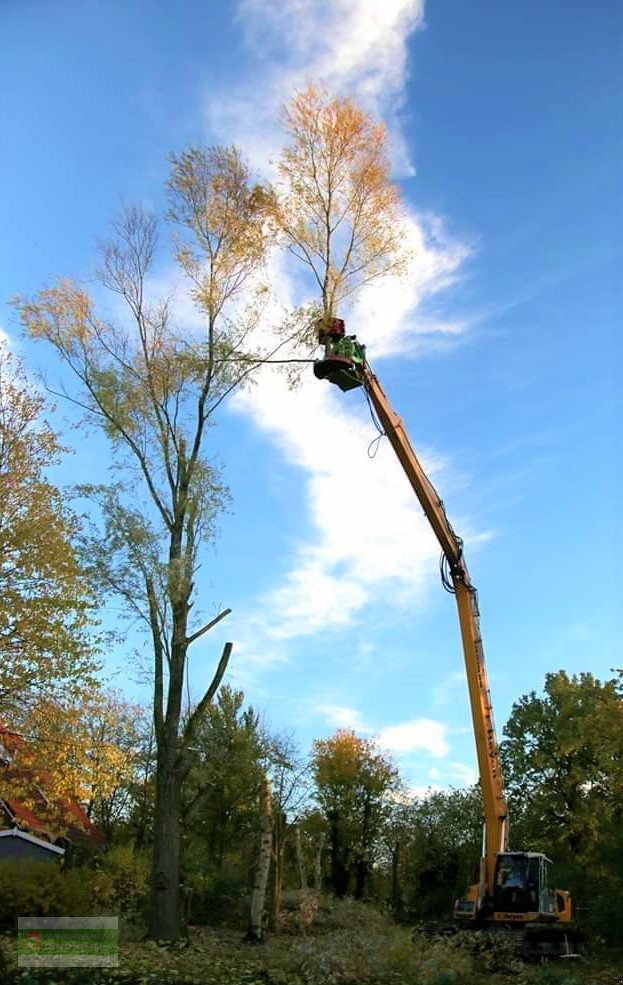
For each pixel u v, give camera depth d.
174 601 16.36
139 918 20.44
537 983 12.84
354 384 16.97
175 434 17.91
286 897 26.03
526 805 37.72
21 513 16.58
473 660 18.48
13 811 25.56
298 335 16.92
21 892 16.83
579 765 35.78
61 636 15.76
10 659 15.55
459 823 47.91
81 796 16.14
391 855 50.88
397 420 18.30
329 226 17.09
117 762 16.77
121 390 17.69
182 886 22.75
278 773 36.16
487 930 16.92
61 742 15.97
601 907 22.47
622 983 13.71
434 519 18.48
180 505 17.47
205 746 33.62
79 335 17.61
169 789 16.11
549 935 17.42
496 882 17.77
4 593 15.81
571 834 35.09
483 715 18.30
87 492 16.44
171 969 10.25
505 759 38.97
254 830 34.56
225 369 17.58
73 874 18.64
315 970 10.73
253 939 18.69
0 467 16.84
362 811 51.19
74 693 16.22
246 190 17.86
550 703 38.75
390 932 12.55
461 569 18.83
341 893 48.81
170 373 18.03
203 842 32.12
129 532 16.23
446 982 10.56
